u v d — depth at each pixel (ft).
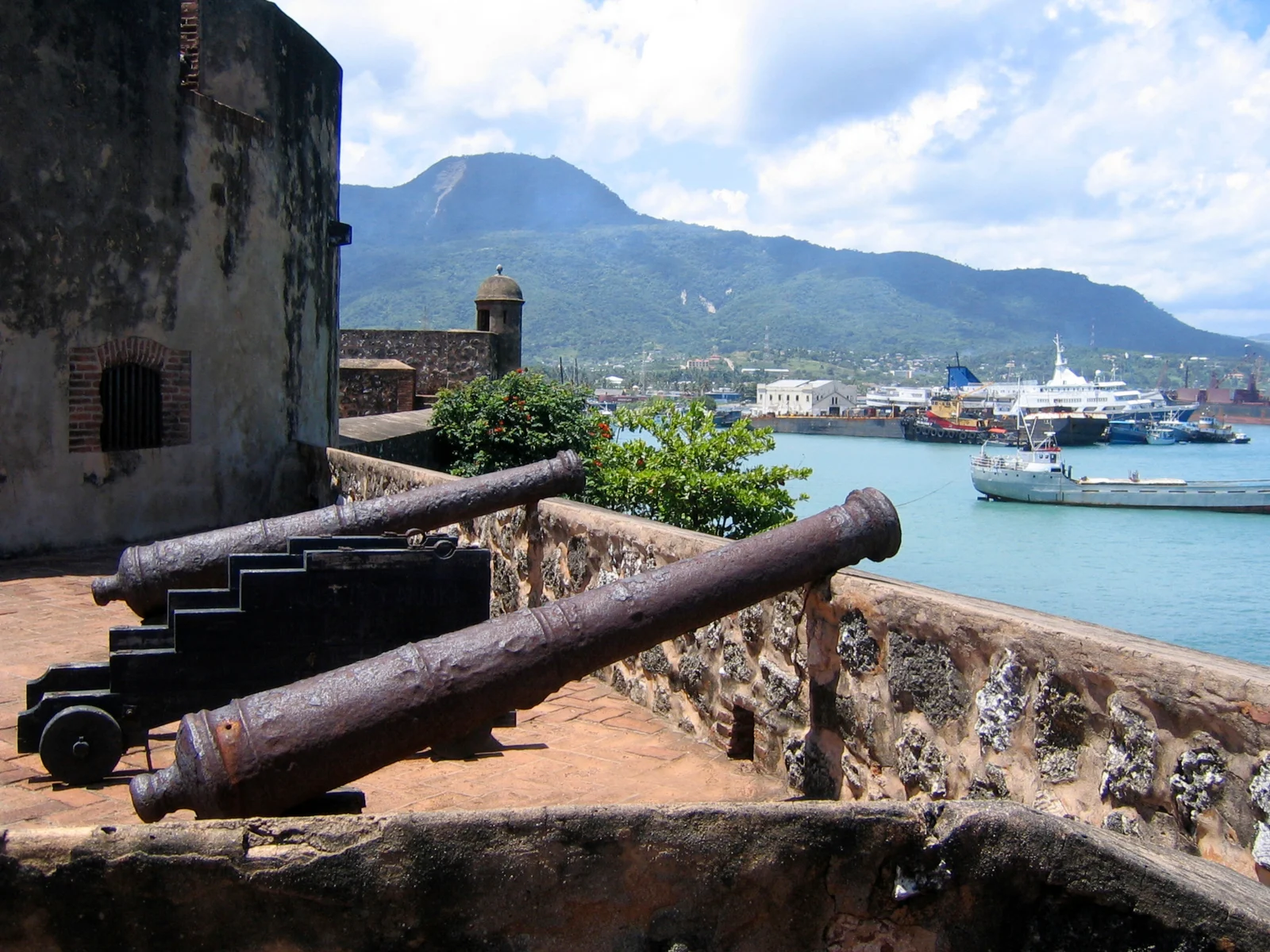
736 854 7.36
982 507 157.58
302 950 7.02
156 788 10.46
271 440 41.73
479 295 106.83
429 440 61.16
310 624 16.48
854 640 14.17
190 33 38.81
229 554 17.90
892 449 291.79
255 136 40.09
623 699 20.43
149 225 35.40
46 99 31.99
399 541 17.63
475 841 7.20
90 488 34.19
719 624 17.44
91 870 6.81
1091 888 7.10
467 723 11.80
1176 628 81.51
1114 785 10.34
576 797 15.44
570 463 21.49
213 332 38.34
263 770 10.55
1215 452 315.78
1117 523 143.33
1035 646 11.28
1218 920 6.82
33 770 15.85
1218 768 9.39
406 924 7.12
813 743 15.08
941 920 7.37
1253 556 115.34
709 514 40.32
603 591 13.07
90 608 26.30
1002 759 11.66
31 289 32.07
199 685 16.10
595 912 7.30
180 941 6.91
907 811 7.48
